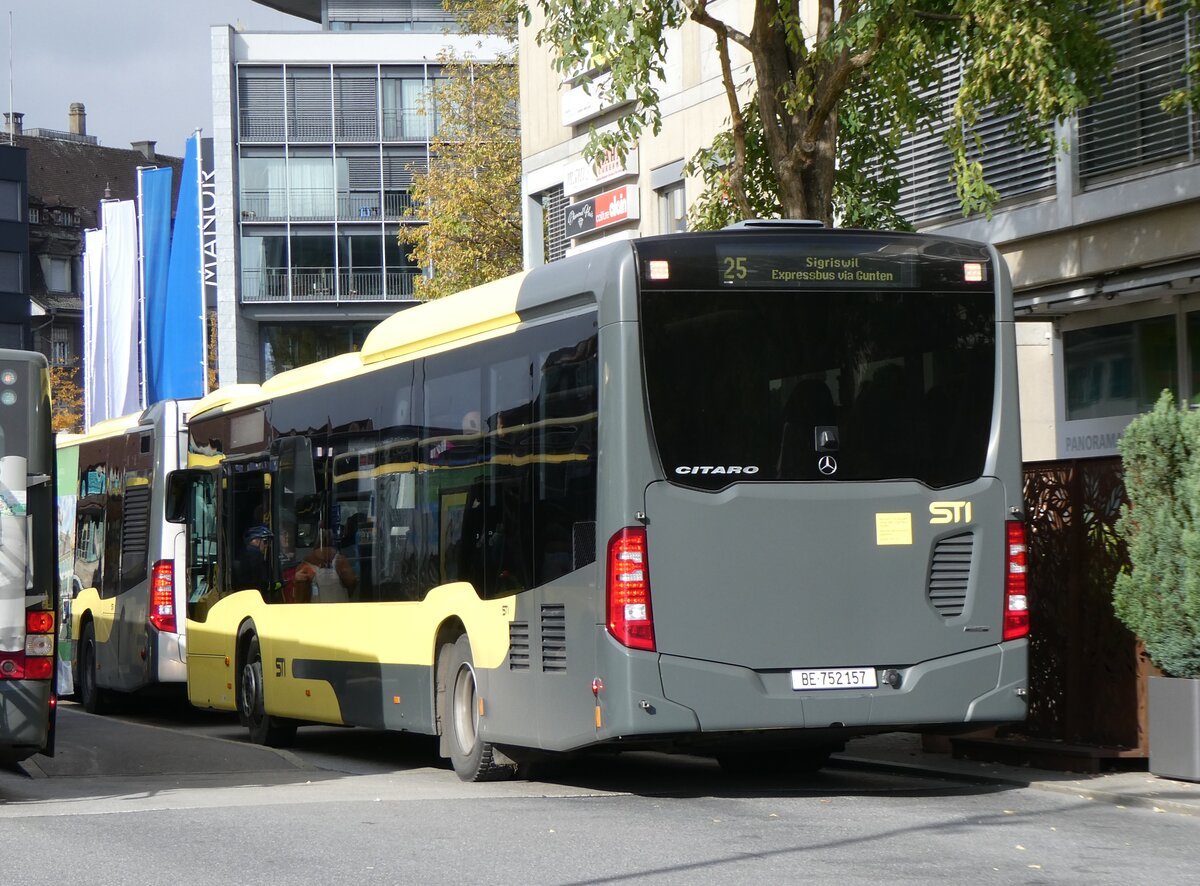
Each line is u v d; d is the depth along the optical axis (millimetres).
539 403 13281
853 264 12742
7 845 10266
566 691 12734
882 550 12594
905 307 12844
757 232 12688
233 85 86500
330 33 86875
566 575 12773
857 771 15289
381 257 87000
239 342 86438
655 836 10516
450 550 14734
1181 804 11789
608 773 15258
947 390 12867
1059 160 21812
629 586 12125
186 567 22109
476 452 14320
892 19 16484
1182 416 12992
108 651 25203
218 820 11422
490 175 50062
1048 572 14906
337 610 17219
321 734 21766
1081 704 14469
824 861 9500
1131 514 13406
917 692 12570
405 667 15562
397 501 15914
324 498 17734
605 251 12609
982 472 12883
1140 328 21844
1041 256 22375
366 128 86938
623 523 12180
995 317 13031
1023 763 14609
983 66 15648
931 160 24375
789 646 12359
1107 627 14250
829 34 17109
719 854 9766
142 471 24188
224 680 20641
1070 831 10781
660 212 31844
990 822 11188
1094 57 16672
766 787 13883
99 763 16500
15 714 13047
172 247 72188
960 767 14656
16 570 13023
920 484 12719
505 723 13703
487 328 14289
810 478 12500
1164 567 12992
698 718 12156
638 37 17219
